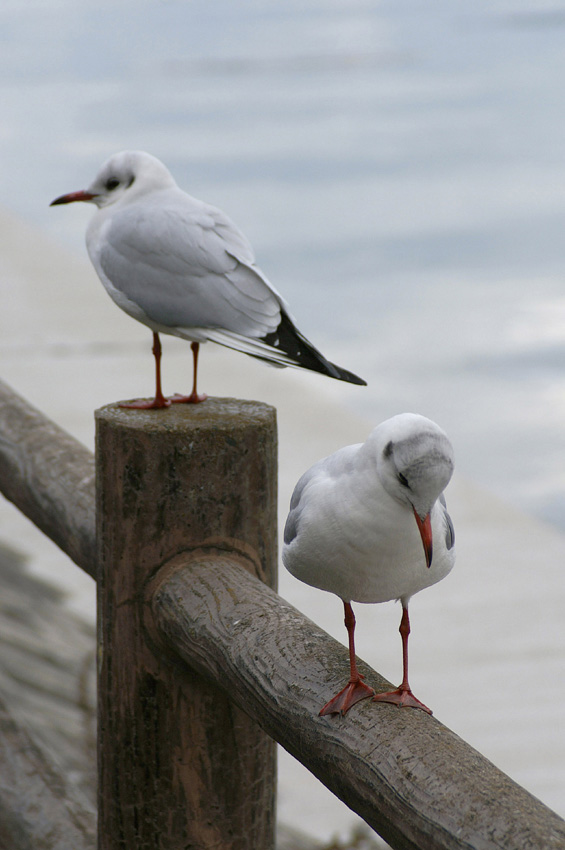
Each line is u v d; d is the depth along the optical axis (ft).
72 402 52.95
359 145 119.14
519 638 34.71
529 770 28.35
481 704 31.22
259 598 12.77
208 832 14.56
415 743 10.13
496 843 8.86
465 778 9.50
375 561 11.80
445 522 12.28
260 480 14.02
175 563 13.93
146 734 14.34
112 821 14.82
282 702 11.42
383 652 33.76
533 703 31.30
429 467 11.09
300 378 57.52
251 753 14.43
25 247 83.71
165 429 13.64
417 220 88.94
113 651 14.34
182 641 13.17
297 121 134.92
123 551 13.96
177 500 13.78
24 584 34.88
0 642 29.09
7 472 18.54
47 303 69.87
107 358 59.82
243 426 13.76
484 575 38.65
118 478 13.85
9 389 20.51
